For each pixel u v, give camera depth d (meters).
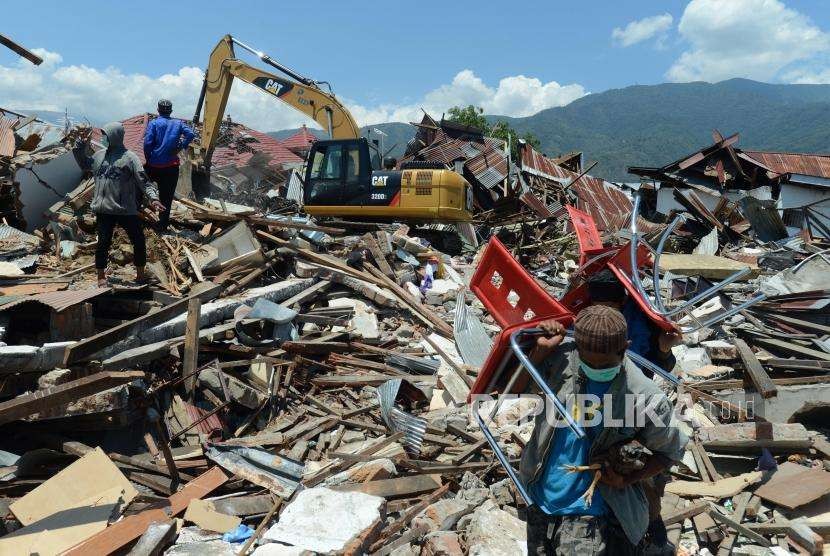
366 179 14.12
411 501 4.26
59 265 7.84
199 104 14.68
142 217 8.31
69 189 10.20
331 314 8.19
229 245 8.84
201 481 4.22
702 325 3.32
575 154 34.75
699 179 28.55
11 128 11.25
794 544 3.95
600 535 2.32
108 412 4.68
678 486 4.62
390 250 10.65
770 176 26.97
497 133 46.00
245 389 5.45
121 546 3.46
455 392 6.34
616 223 26.08
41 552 3.38
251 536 3.68
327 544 3.44
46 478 4.18
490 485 4.62
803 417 5.82
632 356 3.09
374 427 5.41
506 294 2.90
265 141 33.81
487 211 22.56
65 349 4.79
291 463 4.52
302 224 9.81
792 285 10.66
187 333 5.75
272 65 14.48
